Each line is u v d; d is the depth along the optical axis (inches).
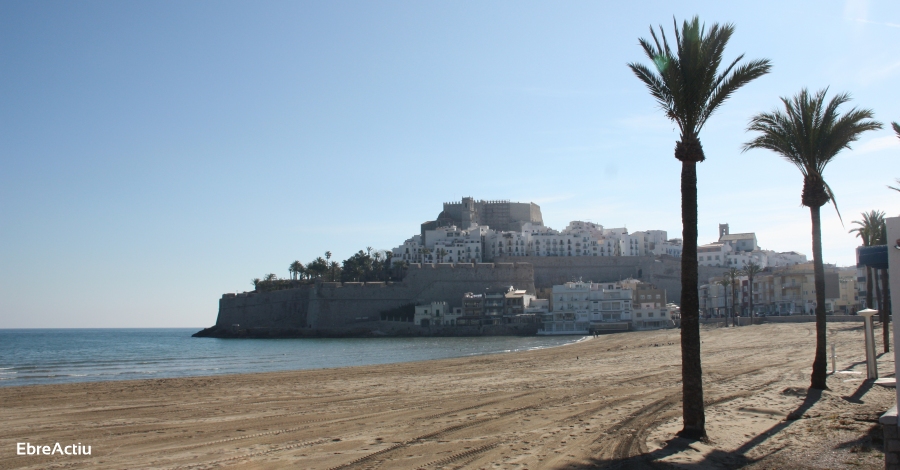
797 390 1012.5
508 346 4325.8
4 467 650.2
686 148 697.6
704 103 707.4
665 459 607.5
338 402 1128.8
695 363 694.5
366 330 6835.6
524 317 6643.7
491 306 6801.2
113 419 966.4
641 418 832.9
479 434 761.6
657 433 722.8
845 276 5703.7
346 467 611.8
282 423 890.7
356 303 7214.6
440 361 2266.2
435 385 1382.9
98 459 677.3
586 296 6545.3
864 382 1083.3
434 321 6806.1
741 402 930.1
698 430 687.7
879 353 1793.8
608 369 1648.6
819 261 1032.2
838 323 3919.8
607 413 888.3
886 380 730.2
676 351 2340.1
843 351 1932.8
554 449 663.1
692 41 693.9
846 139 1024.2
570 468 585.6
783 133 1042.1
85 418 982.4
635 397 1046.4
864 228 2085.4
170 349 5157.5
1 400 1238.3
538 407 979.3
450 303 7253.9
